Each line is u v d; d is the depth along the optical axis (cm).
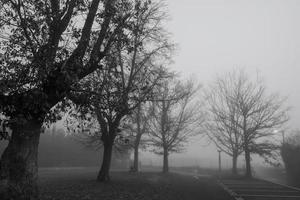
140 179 2456
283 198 1825
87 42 1211
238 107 3347
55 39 1136
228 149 3719
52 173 3162
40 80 1052
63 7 1191
